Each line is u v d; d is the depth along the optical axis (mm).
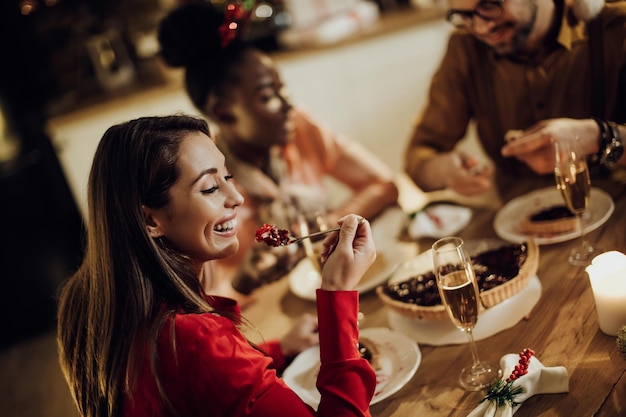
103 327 1104
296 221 1913
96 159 1117
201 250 1146
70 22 3666
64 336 1232
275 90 2129
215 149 1148
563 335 1199
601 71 1737
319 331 1110
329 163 2379
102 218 1106
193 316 1065
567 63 1797
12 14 3660
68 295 1229
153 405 1056
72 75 3766
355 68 3461
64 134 3375
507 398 1044
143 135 1093
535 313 1281
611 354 1116
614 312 1126
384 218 1942
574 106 1848
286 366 1408
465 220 1752
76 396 1237
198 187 1108
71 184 3475
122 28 3650
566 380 1069
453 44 2000
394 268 1604
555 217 1557
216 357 1025
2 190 3430
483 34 1719
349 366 1068
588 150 1521
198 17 2029
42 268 3582
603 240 1434
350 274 1114
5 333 3559
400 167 3668
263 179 2199
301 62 3434
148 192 1090
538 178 1866
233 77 2068
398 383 1195
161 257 1097
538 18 1716
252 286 1764
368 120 3564
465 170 1938
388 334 1353
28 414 2924
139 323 1074
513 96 1922
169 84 3385
